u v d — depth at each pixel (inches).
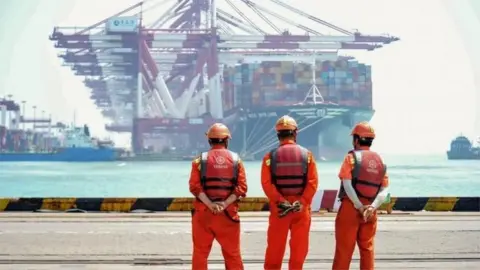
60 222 911.0
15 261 552.7
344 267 401.7
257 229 802.2
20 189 5836.6
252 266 529.3
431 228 810.8
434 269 511.2
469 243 665.0
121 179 7401.6
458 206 1106.1
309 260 557.6
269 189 407.2
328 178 7322.8
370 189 398.6
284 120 417.4
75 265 533.3
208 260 560.7
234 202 401.1
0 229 805.2
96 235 738.2
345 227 400.8
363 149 407.5
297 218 407.2
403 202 1106.7
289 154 408.8
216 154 401.1
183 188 5807.1
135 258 571.2
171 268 521.7
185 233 758.5
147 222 909.8
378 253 598.2
